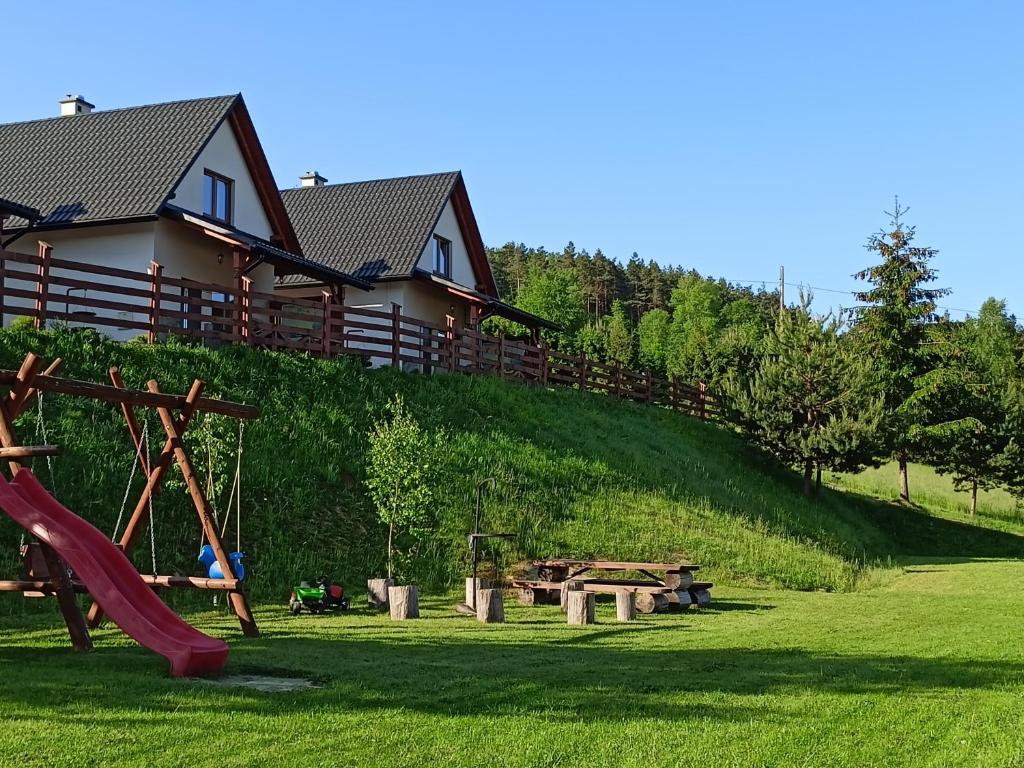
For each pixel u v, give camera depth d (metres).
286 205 35.53
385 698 7.35
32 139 27.28
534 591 16.09
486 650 10.29
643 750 6.20
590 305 120.44
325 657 9.23
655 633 12.32
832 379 31.47
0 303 19.02
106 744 5.86
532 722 6.79
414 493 16.66
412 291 32.09
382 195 34.78
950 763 6.26
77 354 17.64
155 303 19.81
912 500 39.44
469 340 31.06
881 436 31.02
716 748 6.33
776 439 32.06
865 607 16.11
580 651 10.45
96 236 24.08
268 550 15.76
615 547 19.58
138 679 7.66
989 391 39.03
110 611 8.34
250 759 5.71
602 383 34.12
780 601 16.97
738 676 8.87
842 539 27.81
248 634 10.75
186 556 14.80
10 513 8.90
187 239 24.89
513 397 27.06
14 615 11.68
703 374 53.81
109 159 25.48
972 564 25.95
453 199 35.22
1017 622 13.84
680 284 129.50
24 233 23.72
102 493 15.00
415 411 22.58
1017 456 37.50
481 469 21.09
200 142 25.30
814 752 6.37
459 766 5.77
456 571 17.31
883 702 7.88
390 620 13.06
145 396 10.48
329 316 23.31
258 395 19.66
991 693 8.39
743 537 22.22
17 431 15.20
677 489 24.55
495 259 138.75
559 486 21.91
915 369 40.25
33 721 6.28
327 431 19.77
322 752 5.90
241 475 17.02
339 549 16.64
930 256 40.53
